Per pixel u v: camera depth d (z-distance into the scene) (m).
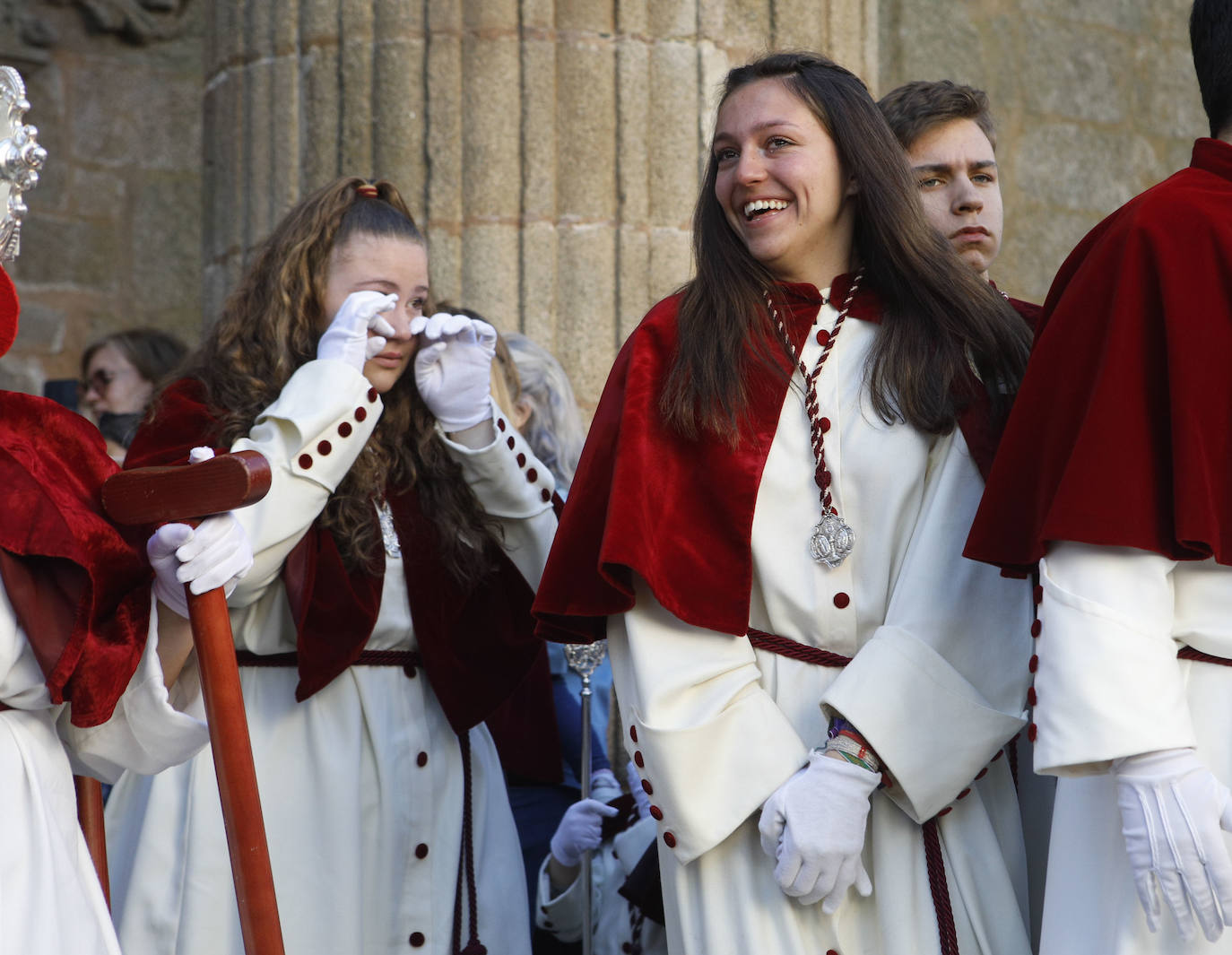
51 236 11.19
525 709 6.15
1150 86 12.65
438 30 8.22
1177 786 3.72
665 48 8.28
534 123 8.16
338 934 5.11
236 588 5.05
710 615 4.47
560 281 8.13
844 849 4.21
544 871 6.01
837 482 4.59
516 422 6.87
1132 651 3.80
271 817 5.16
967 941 4.45
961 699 4.39
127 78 11.47
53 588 3.70
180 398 5.53
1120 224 4.12
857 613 4.54
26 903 3.53
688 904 4.53
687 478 4.63
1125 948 3.92
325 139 8.40
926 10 11.73
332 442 5.19
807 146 4.76
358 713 5.32
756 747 4.42
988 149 6.04
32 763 3.66
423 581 5.47
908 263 4.74
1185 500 3.78
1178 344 3.90
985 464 4.57
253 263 5.79
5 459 3.74
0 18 11.09
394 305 5.47
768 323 4.79
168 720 3.96
